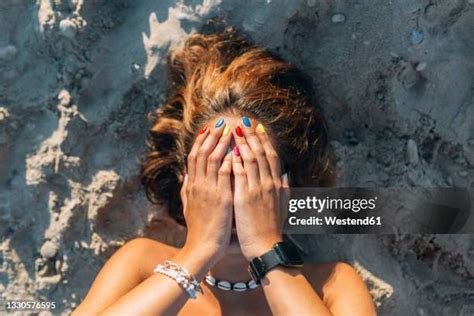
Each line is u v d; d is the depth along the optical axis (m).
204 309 1.44
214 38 1.46
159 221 1.55
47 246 1.52
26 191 1.51
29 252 1.53
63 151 1.49
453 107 1.50
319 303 1.31
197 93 1.41
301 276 1.33
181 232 1.57
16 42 1.50
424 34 1.45
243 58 1.43
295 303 1.31
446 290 1.58
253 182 1.34
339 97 1.51
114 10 1.50
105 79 1.50
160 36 1.48
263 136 1.35
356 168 1.53
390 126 1.51
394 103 1.49
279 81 1.43
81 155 1.50
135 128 1.51
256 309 1.43
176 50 1.47
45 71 1.50
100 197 1.51
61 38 1.47
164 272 1.34
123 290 1.41
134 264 1.44
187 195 1.37
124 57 1.49
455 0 1.44
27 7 1.49
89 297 1.40
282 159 1.40
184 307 1.44
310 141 1.44
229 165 1.34
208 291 1.44
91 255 1.53
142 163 1.51
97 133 1.51
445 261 1.57
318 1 1.45
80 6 1.46
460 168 1.52
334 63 1.48
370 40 1.46
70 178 1.51
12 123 1.50
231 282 1.43
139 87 1.50
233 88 1.38
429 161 1.53
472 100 1.50
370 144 1.53
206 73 1.42
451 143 1.51
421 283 1.58
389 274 1.55
